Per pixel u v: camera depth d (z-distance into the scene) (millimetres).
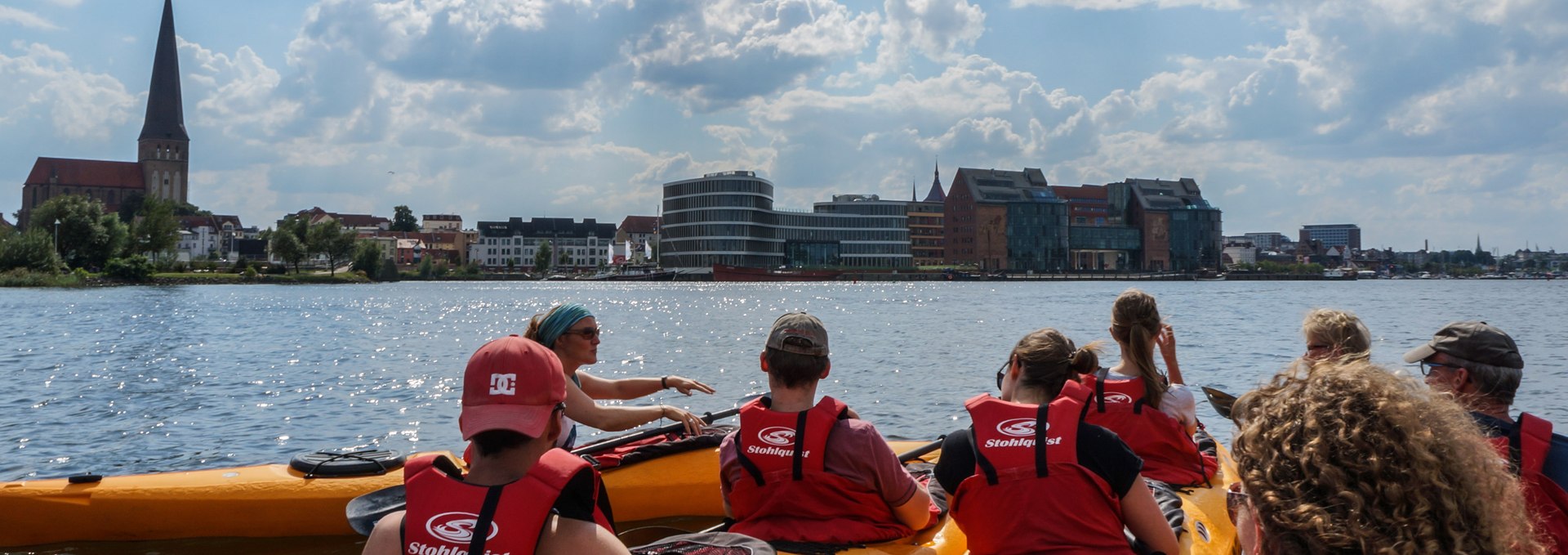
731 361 24953
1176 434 5734
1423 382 1915
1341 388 1842
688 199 160375
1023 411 3848
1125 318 5719
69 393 17844
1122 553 3693
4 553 6473
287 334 34844
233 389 18516
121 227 108312
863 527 4418
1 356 25500
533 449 2508
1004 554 3803
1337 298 82562
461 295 92438
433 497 2461
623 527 6828
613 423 5832
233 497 6652
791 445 4391
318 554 6559
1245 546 2139
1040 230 184750
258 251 176250
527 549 2344
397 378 20422
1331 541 1705
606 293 100312
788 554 4266
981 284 151500
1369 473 1717
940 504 5414
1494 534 1743
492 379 2459
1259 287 135875
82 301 63125
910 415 15695
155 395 17656
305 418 15086
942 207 192250
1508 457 3404
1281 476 1815
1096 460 3711
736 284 151750
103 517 6605
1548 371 21922
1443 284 167500
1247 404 2070
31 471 11344
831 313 53031
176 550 6516
